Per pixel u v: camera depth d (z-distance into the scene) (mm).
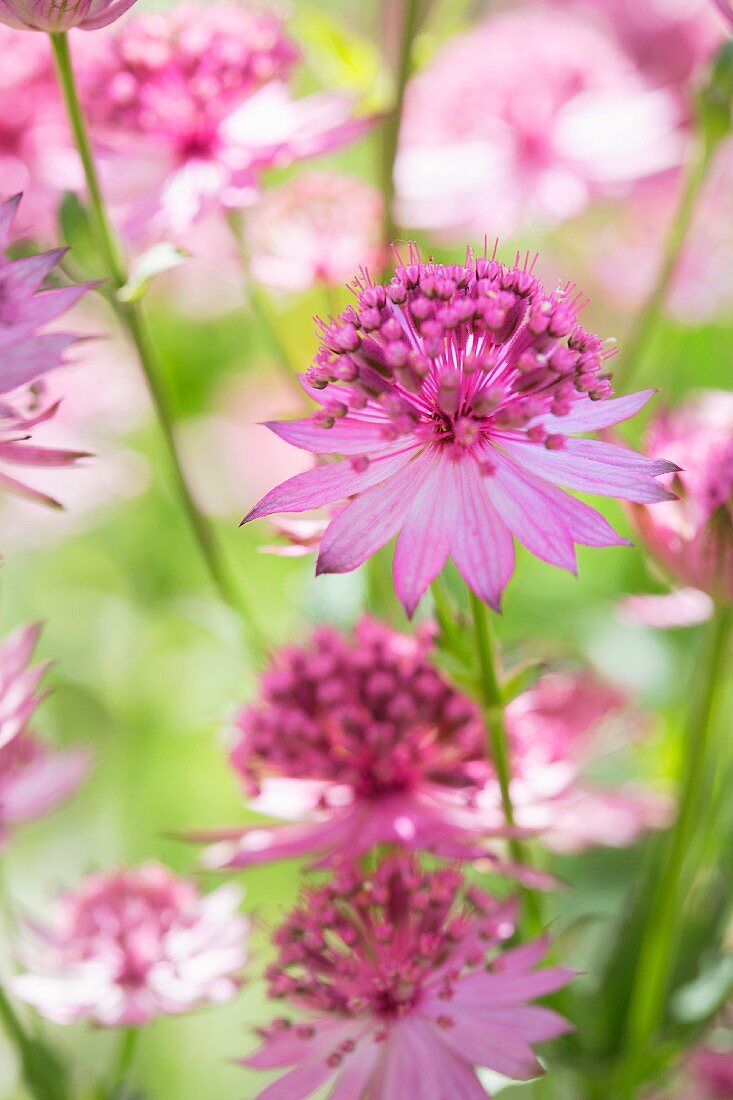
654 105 404
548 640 367
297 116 354
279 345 360
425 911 320
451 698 331
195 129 353
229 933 349
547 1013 316
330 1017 321
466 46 410
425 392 308
